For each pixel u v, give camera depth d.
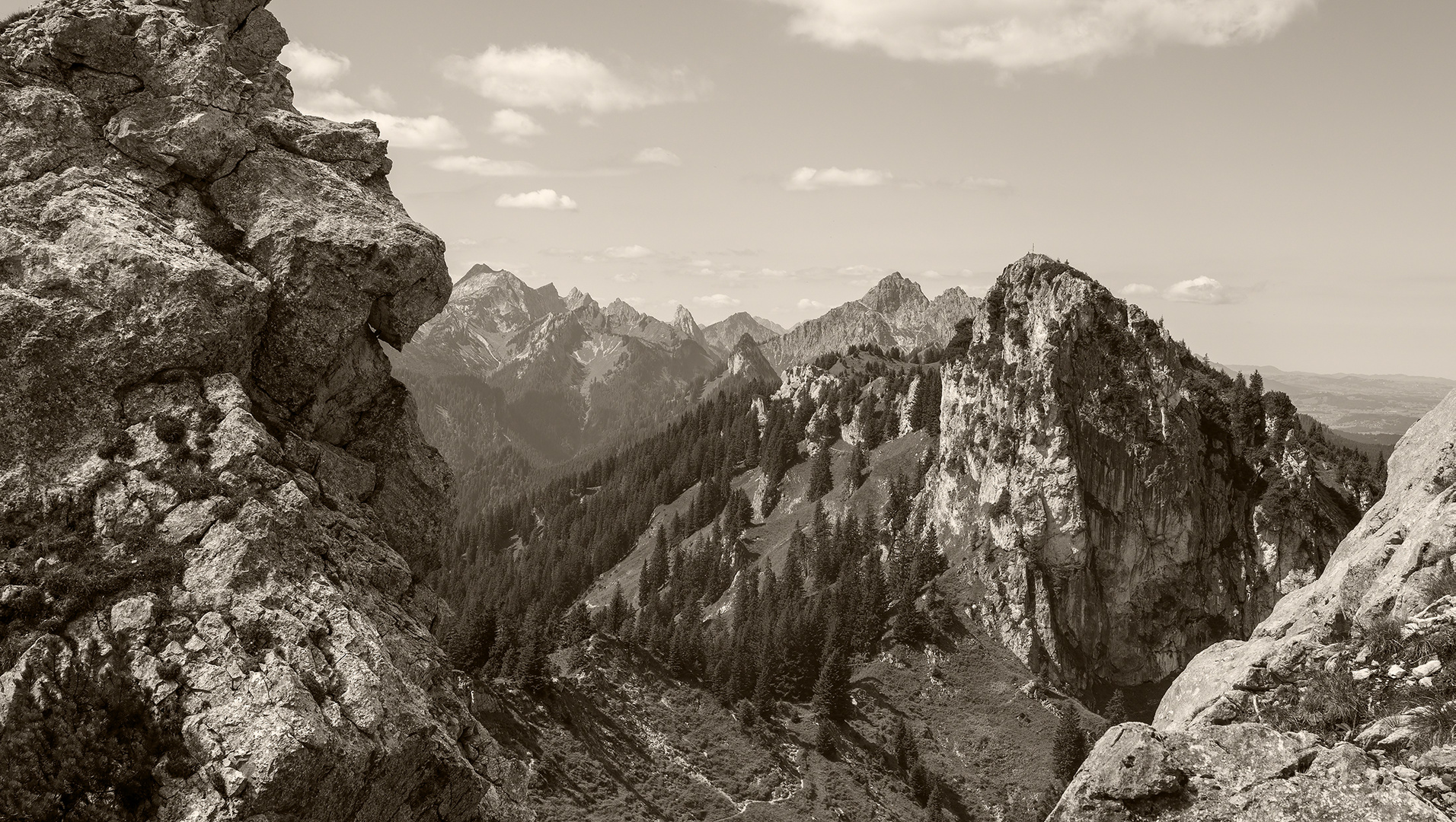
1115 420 195.50
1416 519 33.88
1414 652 28.16
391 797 31.66
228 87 41.44
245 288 36.91
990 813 155.38
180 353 34.59
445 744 33.09
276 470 34.53
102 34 39.84
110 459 32.88
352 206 41.47
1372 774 24.27
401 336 42.88
